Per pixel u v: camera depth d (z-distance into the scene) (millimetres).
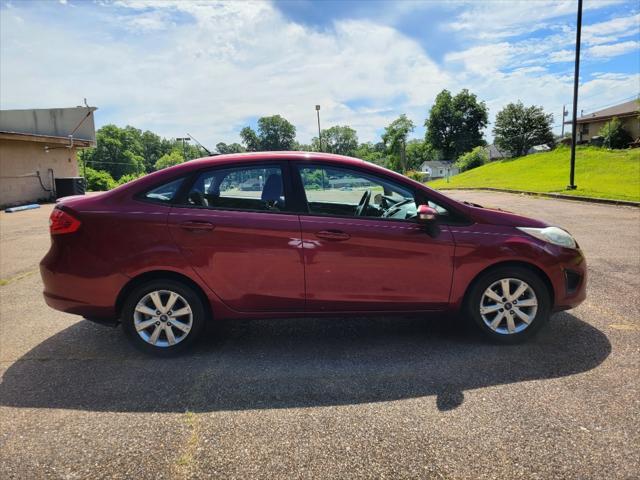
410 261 3645
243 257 3592
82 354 3834
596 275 5793
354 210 3740
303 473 2297
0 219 13680
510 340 3779
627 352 3561
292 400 3006
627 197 14500
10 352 3896
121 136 94375
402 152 94938
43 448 2551
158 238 3568
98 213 3598
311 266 3613
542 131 65688
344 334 4148
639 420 2652
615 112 51062
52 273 3646
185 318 3740
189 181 3697
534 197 17641
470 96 89875
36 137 19594
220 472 2322
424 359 3564
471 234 3678
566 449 2416
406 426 2672
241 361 3627
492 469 2283
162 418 2830
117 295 3602
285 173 3721
